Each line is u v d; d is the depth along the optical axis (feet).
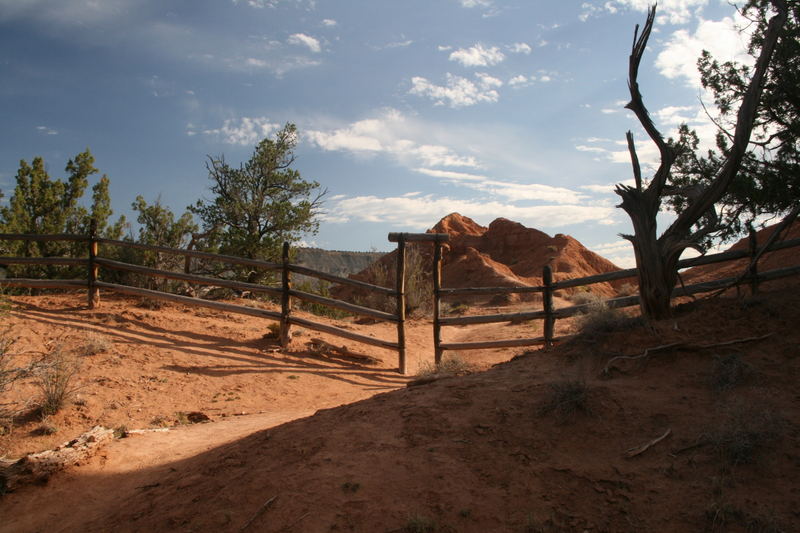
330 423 15.39
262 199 64.69
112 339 32.14
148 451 18.90
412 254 69.82
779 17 17.57
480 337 49.55
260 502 11.79
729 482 10.17
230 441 18.83
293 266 37.37
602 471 11.07
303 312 52.85
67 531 13.44
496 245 176.76
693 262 25.95
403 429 13.93
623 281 151.74
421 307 64.03
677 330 16.49
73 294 43.52
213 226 63.98
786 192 28.35
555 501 10.45
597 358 16.42
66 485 16.42
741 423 11.43
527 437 12.65
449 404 14.88
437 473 11.80
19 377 22.02
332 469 12.53
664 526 9.44
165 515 12.39
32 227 54.08
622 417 12.84
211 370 30.60
